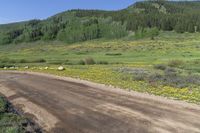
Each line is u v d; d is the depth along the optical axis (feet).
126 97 73.41
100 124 49.85
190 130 43.47
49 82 117.60
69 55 484.74
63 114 59.06
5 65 268.21
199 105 60.59
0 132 42.65
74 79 124.06
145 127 46.16
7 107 65.77
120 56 388.16
